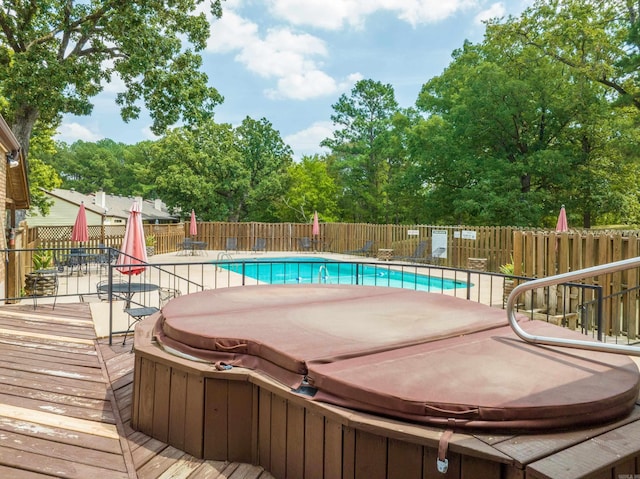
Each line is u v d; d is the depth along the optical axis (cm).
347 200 3166
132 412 305
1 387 368
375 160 3086
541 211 1870
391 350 263
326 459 211
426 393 197
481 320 336
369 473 195
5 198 993
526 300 711
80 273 1198
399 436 183
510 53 1988
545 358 247
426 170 2214
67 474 244
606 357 249
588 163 1942
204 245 2011
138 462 258
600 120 1861
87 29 1369
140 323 368
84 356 453
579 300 653
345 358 247
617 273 612
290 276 1438
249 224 2095
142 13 1400
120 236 1550
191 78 1555
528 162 1884
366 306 391
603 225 2606
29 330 545
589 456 162
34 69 1215
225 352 273
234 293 457
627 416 198
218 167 3017
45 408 331
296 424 227
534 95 1916
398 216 2986
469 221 2405
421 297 437
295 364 238
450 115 2144
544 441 173
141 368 300
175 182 2873
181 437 273
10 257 936
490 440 174
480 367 232
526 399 189
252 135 3244
